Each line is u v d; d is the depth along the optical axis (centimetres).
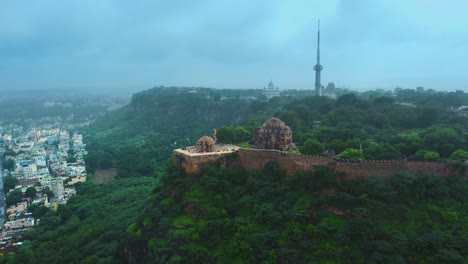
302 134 15775
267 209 10244
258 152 12125
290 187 11069
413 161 10888
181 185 11962
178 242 10144
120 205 19462
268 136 13688
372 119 18475
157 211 11494
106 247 13538
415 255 8706
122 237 13275
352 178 10731
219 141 15662
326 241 9331
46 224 18275
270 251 9306
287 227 9812
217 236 10081
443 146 12838
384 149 12369
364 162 10706
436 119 18262
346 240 9100
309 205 10244
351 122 18225
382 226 9325
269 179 11431
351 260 8812
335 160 10975
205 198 11338
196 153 12519
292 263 8994
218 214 10625
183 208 11300
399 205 9656
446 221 9244
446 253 8312
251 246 9531
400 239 8919
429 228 9206
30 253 14725
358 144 13762
